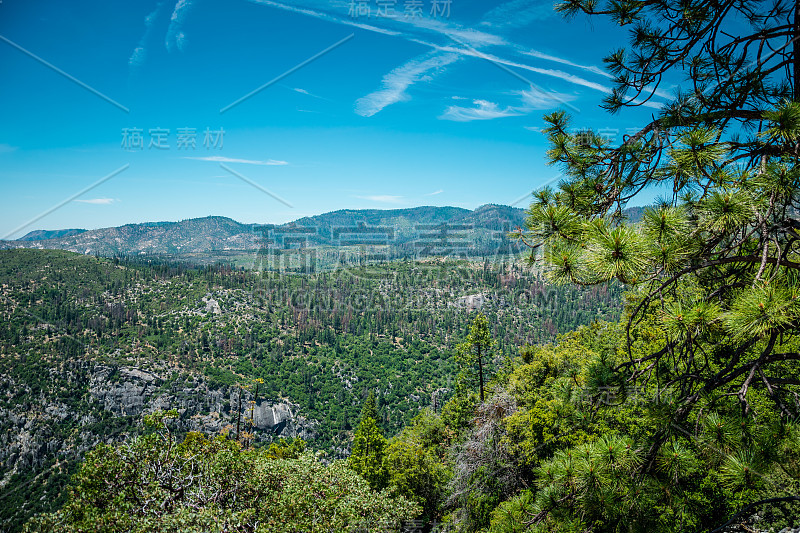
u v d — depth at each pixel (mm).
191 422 147375
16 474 115438
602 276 3539
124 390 154750
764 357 3535
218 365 180125
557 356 20688
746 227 3488
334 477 14602
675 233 3398
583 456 4145
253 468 13094
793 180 3201
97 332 186125
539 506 4625
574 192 4688
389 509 14875
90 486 10633
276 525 11102
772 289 3037
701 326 3363
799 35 3910
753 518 5672
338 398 163125
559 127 5113
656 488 4004
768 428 3564
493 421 23500
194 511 10641
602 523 4184
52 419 137750
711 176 3549
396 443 32875
